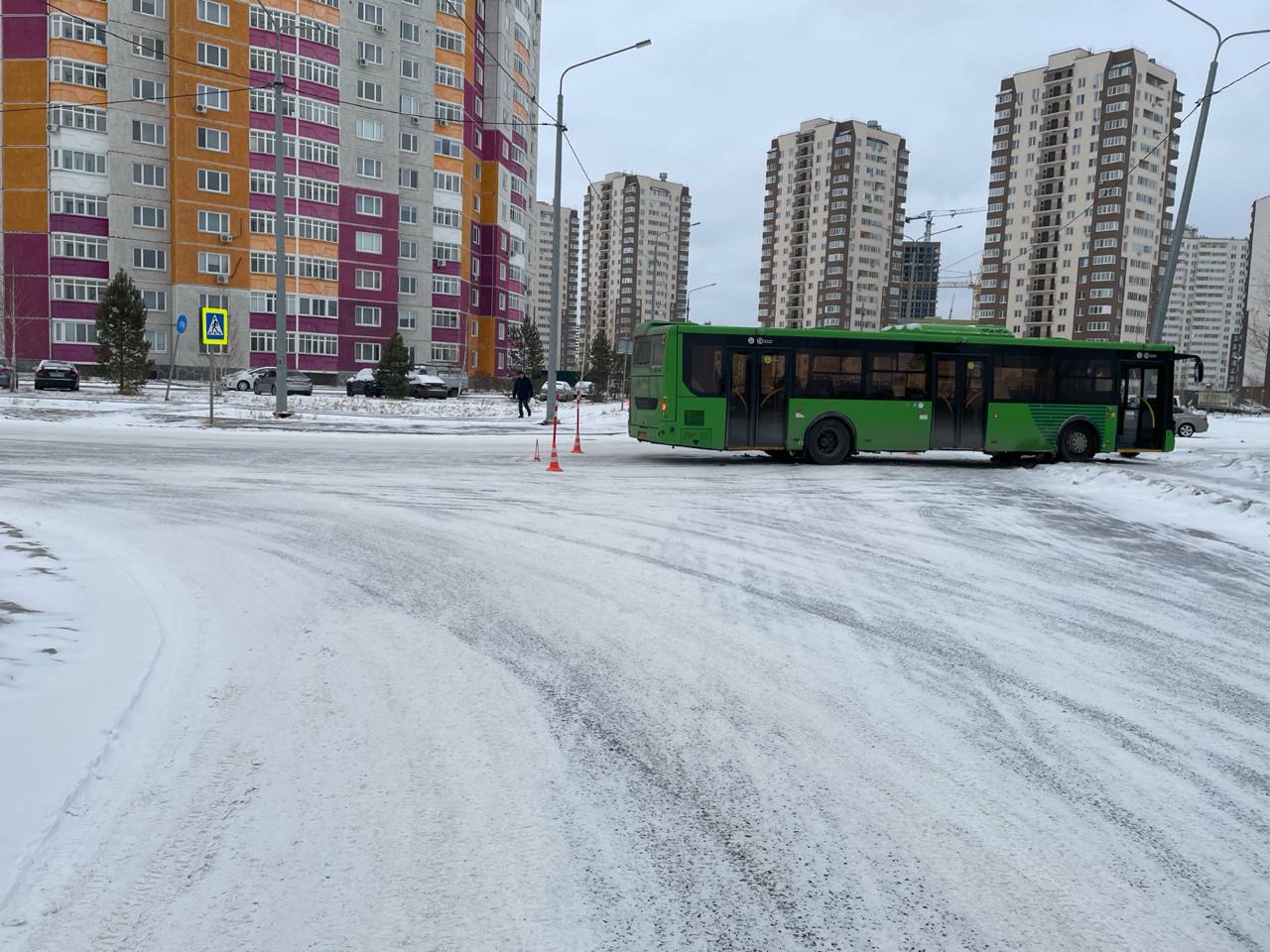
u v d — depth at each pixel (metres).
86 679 4.43
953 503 12.77
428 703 4.41
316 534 9.00
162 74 56.81
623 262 126.81
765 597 6.80
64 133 54.00
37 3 53.31
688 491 13.41
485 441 23.08
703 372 17.81
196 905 2.66
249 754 3.75
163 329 58.00
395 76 66.25
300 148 61.66
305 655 5.09
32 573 6.65
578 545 8.72
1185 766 3.93
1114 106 107.50
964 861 3.07
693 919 2.67
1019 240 117.38
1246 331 87.31
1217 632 6.25
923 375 18.59
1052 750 4.05
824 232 135.00
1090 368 19.42
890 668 5.15
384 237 66.44
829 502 12.57
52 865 2.83
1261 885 2.97
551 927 2.61
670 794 3.50
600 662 5.12
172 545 8.16
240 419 25.80
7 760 3.47
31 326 54.44
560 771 3.69
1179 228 23.94
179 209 57.12
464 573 7.35
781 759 3.87
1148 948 2.61
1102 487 14.97
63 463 14.61
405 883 2.82
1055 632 6.09
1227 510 12.09
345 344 65.25
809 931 2.63
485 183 79.12
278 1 59.88
